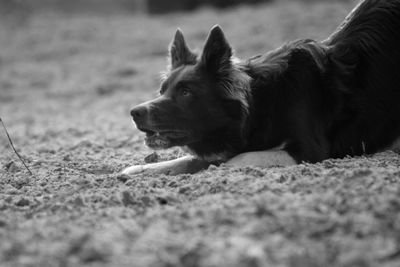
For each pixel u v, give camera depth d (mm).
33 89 35875
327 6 45719
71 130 22422
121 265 7086
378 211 8109
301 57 12555
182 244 7473
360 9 13281
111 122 24172
